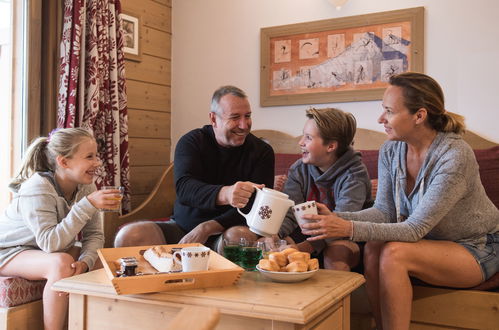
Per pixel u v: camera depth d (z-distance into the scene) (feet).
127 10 9.83
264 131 9.84
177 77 11.01
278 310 3.54
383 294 4.88
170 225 6.66
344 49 9.23
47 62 8.20
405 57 8.72
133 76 10.07
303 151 6.40
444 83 8.45
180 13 10.99
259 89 10.10
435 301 5.23
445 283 5.10
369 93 8.98
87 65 8.46
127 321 4.12
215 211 6.59
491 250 5.20
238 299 3.76
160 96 10.77
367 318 5.83
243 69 10.29
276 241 5.05
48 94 8.19
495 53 8.07
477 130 8.18
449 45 8.41
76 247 6.46
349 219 5.60
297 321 3.44
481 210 5.28
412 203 5.43
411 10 8.64
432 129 5.34
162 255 4.50
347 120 6.28
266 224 4.73
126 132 9.26
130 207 9.47
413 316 5.34
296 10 9.73
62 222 5.68
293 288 4.10
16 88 8.13
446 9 8.43
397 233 4.92
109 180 8.86
